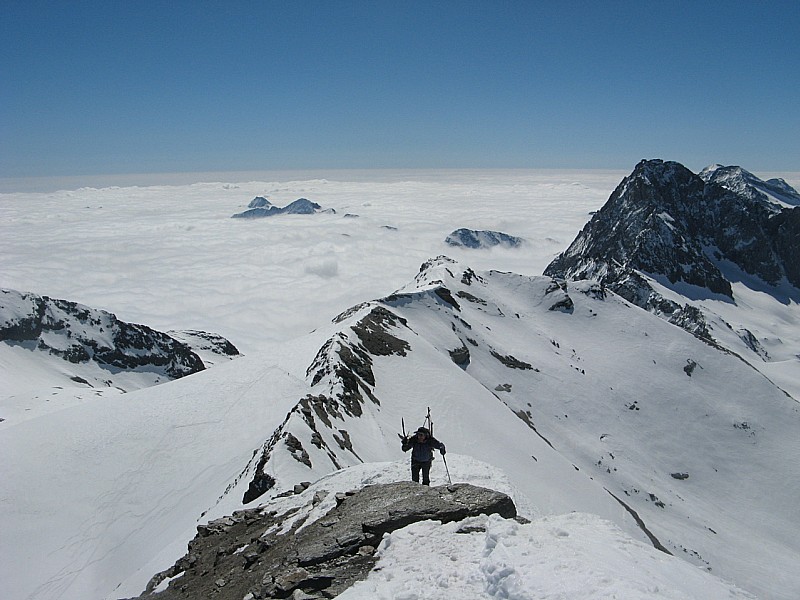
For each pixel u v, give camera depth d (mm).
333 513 15680
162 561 27344
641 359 117312
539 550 10766
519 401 90688
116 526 46500
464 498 14805
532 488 49375
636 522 62844
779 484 91250
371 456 42656
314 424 40000
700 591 9906
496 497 14805
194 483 49938
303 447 34781
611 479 80062
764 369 157500
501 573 9945
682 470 90625
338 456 37969
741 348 173625
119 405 65125
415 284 123875
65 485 51875
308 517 16469
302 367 81938
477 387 73812
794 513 85500
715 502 86000
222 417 61219
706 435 99500
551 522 13211
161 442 57094
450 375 70688
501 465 51219
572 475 62438
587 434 90250
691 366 117812
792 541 78938
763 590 63500
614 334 126188
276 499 22094
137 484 51375
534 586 9195
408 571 11203
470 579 10320
